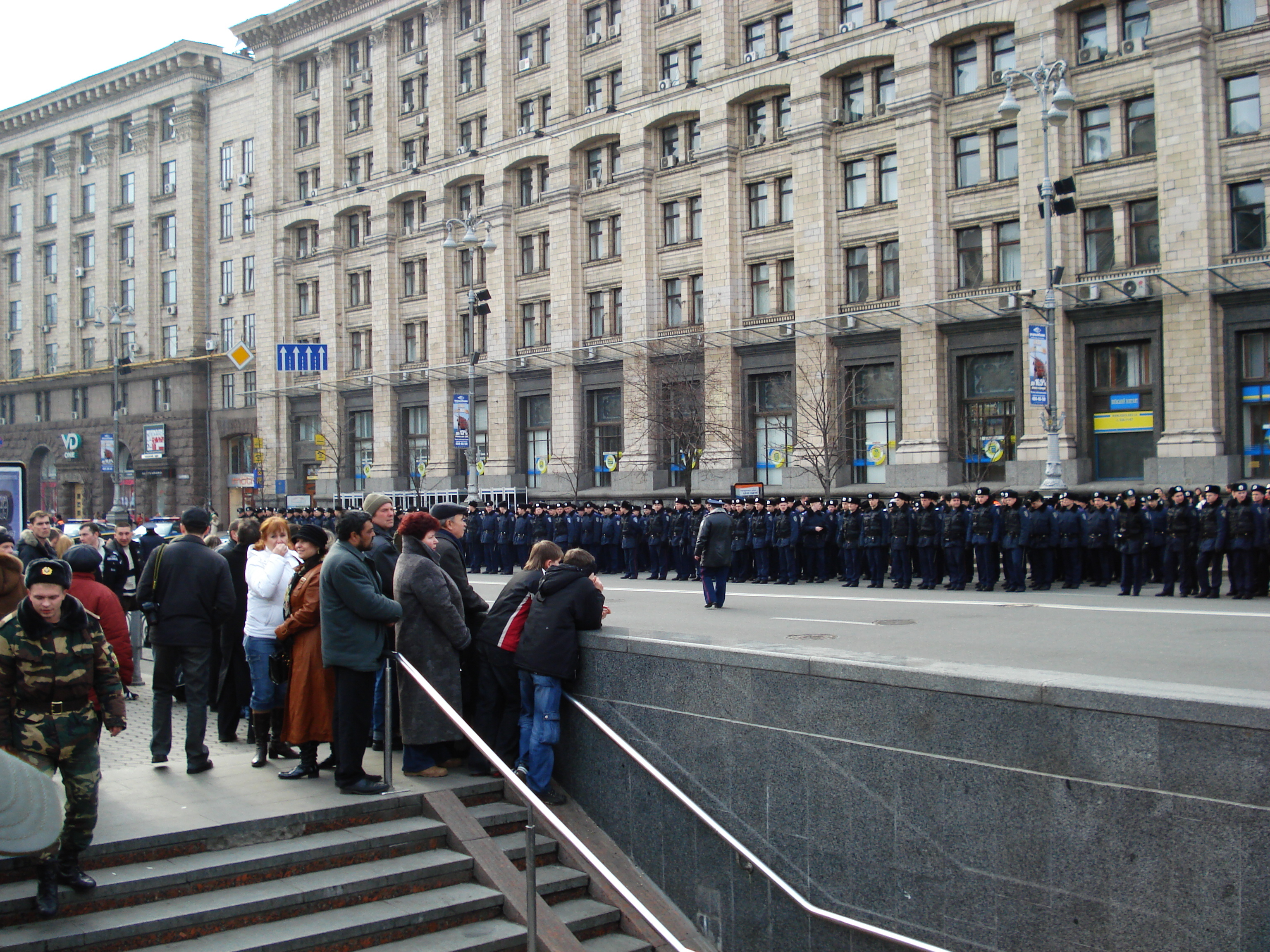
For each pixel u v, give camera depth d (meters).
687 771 8.82
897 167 37.66
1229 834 5.93
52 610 6.61
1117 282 32.12
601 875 7.00
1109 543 21.36
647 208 45.16
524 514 32.19
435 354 54.31
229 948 6.48
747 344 41.81
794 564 25.41
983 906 6.98
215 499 67.56
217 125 68.25
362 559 8.39
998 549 22.20
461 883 7.76
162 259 70.69
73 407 75.69
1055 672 7.17
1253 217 30.67
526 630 9.42
